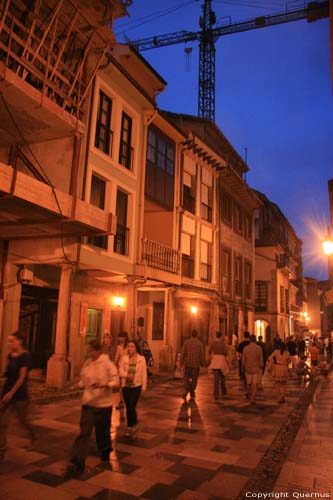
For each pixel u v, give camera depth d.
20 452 5.94
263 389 13.71
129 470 5.46
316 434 7.72
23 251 12.30
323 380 17.19
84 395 5.58
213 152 22.25
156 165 17.91
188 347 10.92
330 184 15.80
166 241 19.06
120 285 16.23
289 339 21.27
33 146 12.77
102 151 13.87
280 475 5.41
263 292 34.12
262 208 37.22
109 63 13.62
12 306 12.39
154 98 19.55
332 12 6.43
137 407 9.71
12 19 9.60
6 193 8.83
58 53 11.18
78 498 4.55
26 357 5.92
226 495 4.79
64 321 11.48
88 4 11.97
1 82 9.55
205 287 21.34
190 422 8.36
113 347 10.91
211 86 49.78
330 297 17.78
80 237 11.92
